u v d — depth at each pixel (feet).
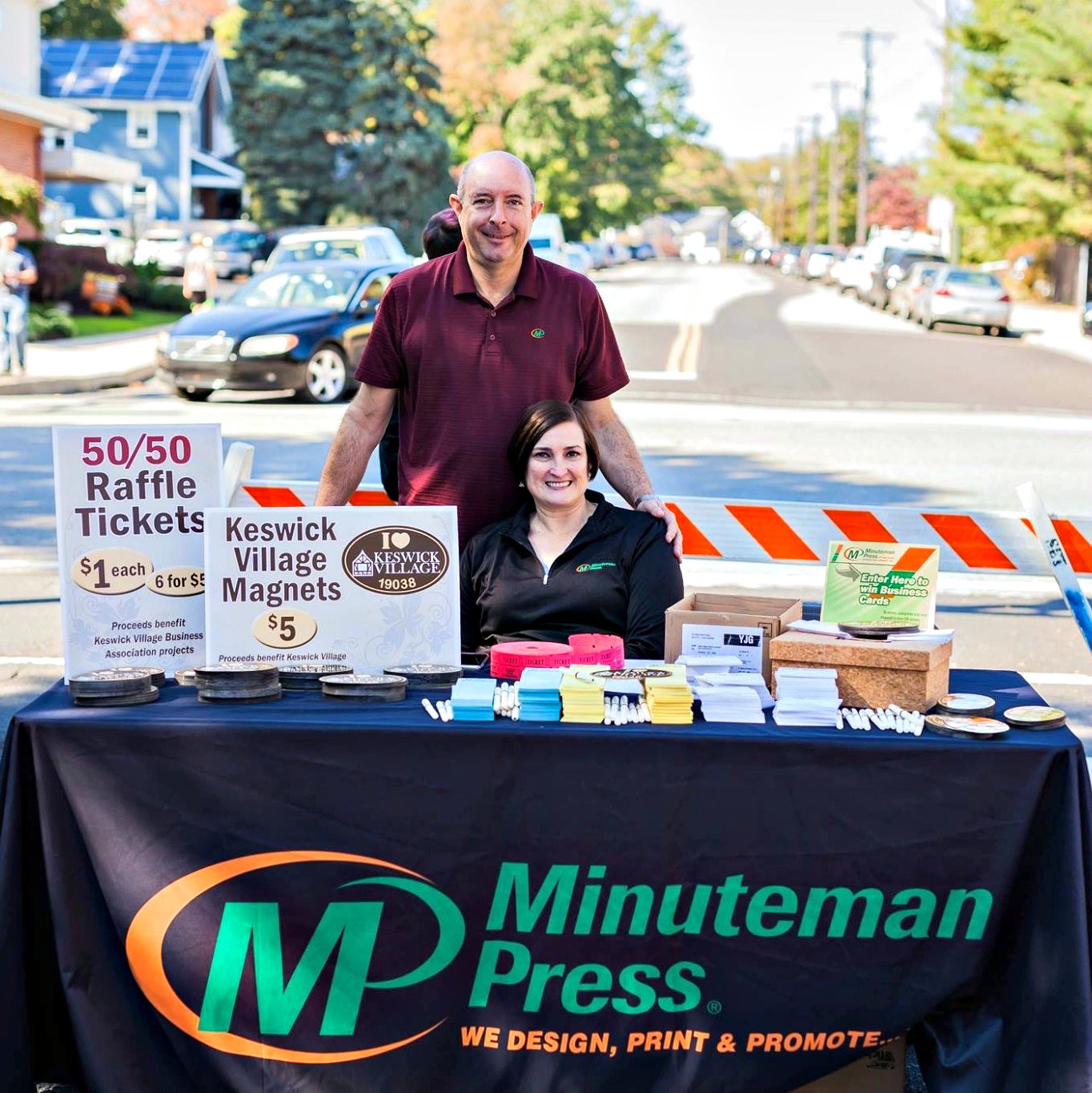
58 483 12.11
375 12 178.09
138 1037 10.91
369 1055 10.85
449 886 10.81
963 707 11.28
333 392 59.26
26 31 123.85
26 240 104.22
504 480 14.58
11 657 24.03
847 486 40.27
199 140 200.44
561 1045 10.91
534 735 10.66
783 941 10.80
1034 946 10.61
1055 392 69.77
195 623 12.46
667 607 13.70
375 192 176.86
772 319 122.01
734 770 10.65
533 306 14.42
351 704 11.32
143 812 10.84
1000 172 154.40
